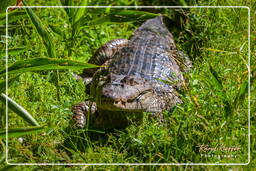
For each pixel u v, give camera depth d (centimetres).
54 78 718
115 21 812
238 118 573
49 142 580
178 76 757
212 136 551
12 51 593
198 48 816
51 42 653
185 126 556
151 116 647
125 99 587
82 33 898
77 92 721
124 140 575
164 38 909
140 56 791
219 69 696
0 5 643
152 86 677
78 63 514
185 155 536
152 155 537
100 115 640
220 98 597
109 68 775
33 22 638
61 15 962
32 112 632
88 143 570
